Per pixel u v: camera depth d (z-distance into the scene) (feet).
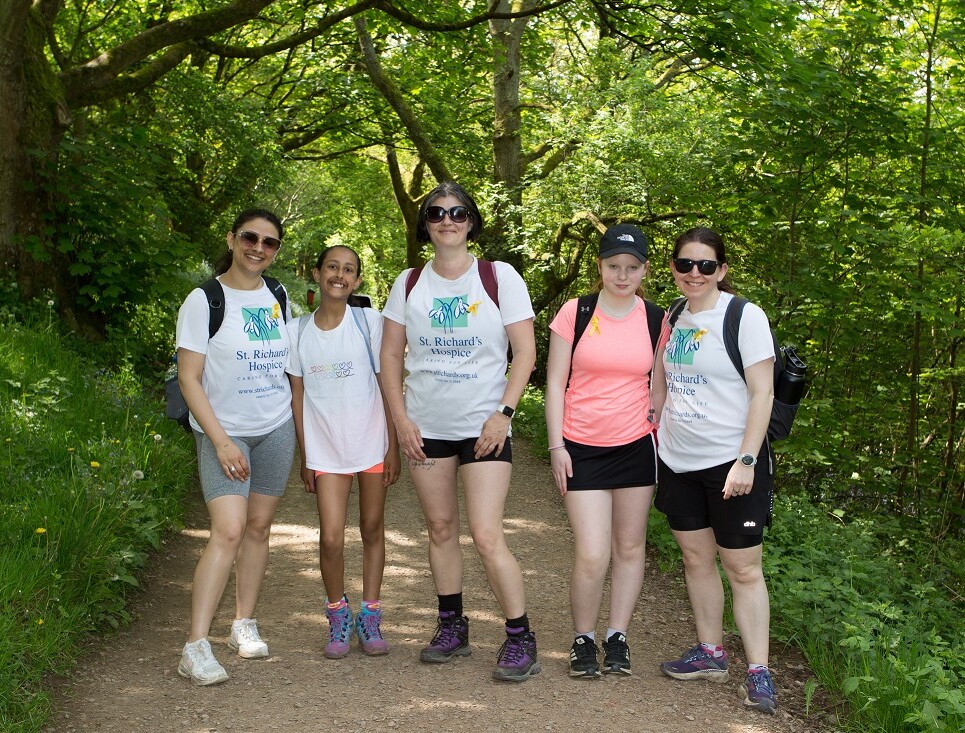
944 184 28.27
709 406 11.82
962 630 16.85
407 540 19.27
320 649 13.51
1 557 13.03
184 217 48.62
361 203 94.43
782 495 22.39
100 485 16.20
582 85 46.70
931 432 32.27
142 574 16.14
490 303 12.03
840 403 30.32
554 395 12.43
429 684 12.28
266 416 12.78
